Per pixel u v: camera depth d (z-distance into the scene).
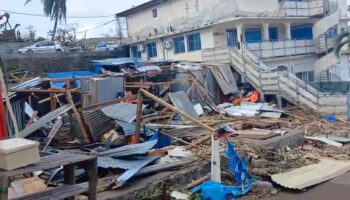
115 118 12.09
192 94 20.31
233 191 8.10
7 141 5.16
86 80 17.61
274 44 27.34
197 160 9.31
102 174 8.41
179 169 8.78
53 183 7.64
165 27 31.39
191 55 29.30
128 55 34.88
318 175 9.34
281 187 8.63
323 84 27.03
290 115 18.58
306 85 21.88
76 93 16.77
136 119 11.60
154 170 8.44
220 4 26.83
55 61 25.80
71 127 12.05
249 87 24.00
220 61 25.69
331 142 13.20
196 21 28.72
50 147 10.78
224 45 27.48
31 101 15.37
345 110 19.83
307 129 15.26
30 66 24.59
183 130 12.30
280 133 13.16
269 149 11.22
